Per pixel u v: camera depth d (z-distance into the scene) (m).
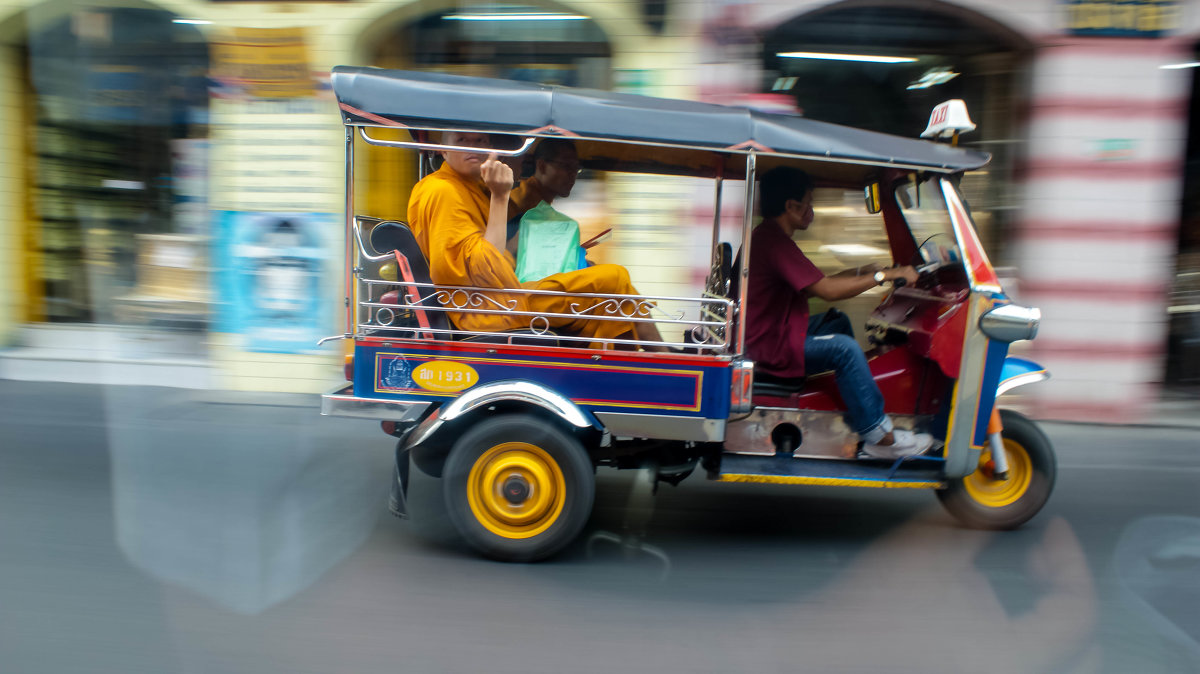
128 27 6.63
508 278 3.52
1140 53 6.05
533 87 3.40
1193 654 2.93
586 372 3.51
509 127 3.34
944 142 3.94
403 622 3.04
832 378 3.95
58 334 7.11
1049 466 4.06
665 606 3.24
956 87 6.48
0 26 6.73
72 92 6.81
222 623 2.99
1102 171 6.18
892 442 3.88
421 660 2.79
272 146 6.57
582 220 4.71
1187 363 6.54
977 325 3.67
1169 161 6.16
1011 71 6.39
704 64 6.25
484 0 6.36
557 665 2.79
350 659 2.79
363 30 6.42
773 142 3.43
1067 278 6.28
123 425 5.60
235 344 6.73
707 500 4.52
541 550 3.52
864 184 4.30
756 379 3.96
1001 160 6.45
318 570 3.44
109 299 6.90
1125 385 6.34
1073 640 3.04
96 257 6.92
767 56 6.41
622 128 3.37
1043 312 6.31
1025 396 6.42
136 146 6.81
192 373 6.78
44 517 3.98
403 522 4.00
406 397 3.54
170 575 3.34
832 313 4.32
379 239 3.60
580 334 3.69
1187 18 5.96
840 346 3.80
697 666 2.81
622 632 3.02
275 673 2.68
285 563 3.50
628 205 4.78
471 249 3.48
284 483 4.51
